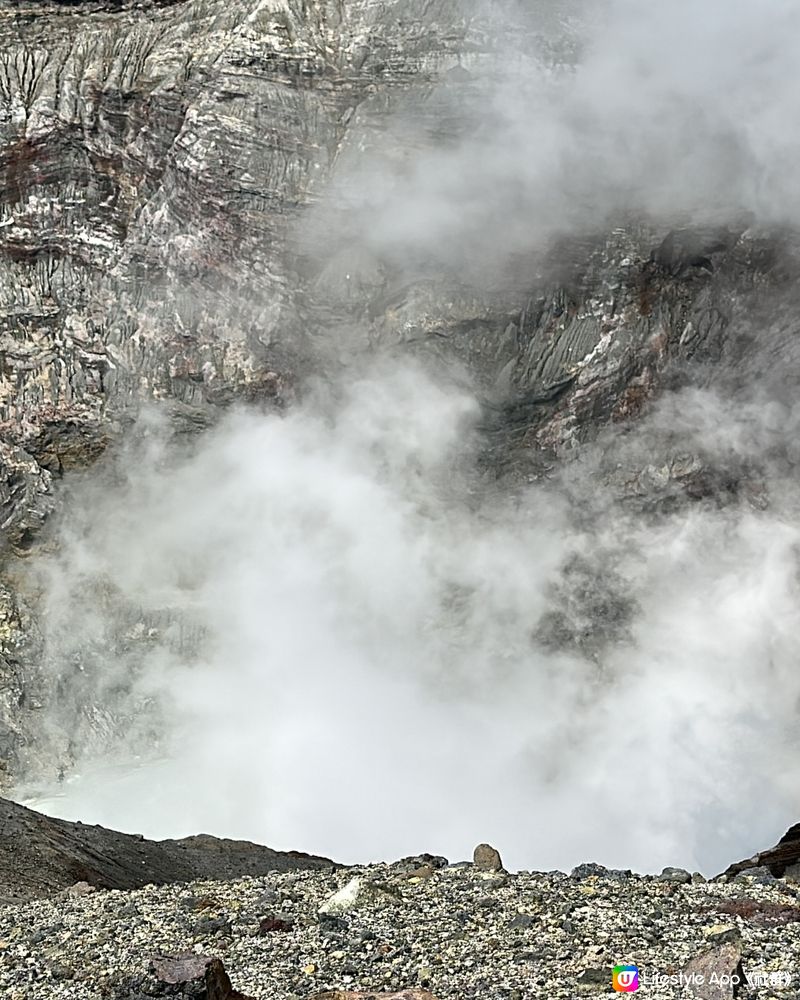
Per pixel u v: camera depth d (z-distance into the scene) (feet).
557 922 69.62
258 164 340.39
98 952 71.72
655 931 67.41
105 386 358.02
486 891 78.43
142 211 356.38
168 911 81.25
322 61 344.08
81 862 127.54
